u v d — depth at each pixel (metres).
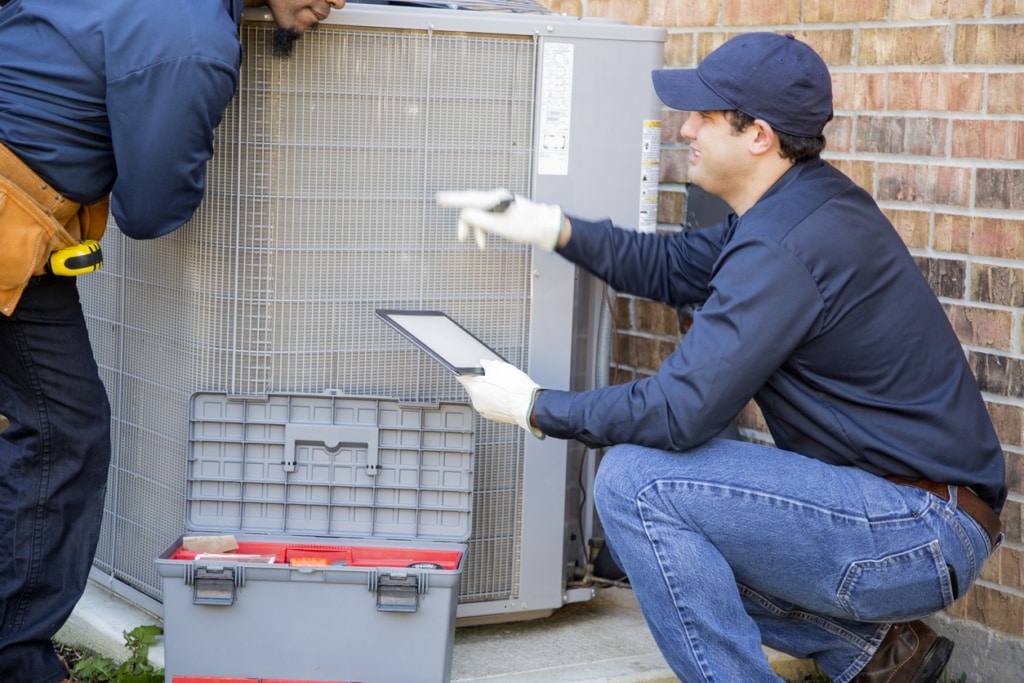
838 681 2.50
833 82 3.02
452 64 2.59
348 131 2.56
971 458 2.27
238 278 2.58
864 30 2.93
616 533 2.29
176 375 2.71
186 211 2.37
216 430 2.61
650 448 2.28
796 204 2.22
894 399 2.24
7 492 2.47
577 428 2.28
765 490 2.20
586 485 2.94
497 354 2.51
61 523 2.50
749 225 2.21
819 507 2.20
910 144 2.85
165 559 2.41
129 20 2.19
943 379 2.28
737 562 2.28
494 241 2.68
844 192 2.26
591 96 2.70
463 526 2.61
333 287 2.61
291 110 2.53
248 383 2.62
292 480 2.61
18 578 2.47
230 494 2.62
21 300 2.37
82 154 2.28
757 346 2.13
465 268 2.67
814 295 2.15
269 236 2.56
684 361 2.18
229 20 2.28
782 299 2.14
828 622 2.46
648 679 2.65
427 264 2.65
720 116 2.33
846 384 2.24
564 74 2.66
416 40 2.57
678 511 2.23
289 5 2.40
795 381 2.26
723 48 2.34
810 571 2.24
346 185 2.58
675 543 2.22
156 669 2.70
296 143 2.54
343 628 2.41
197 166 2.31
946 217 2.79
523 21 2.62
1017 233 2.65
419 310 2.58
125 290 2.82
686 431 2.17
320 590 2.40
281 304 2.59
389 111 2.58
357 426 2.60
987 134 2.68
